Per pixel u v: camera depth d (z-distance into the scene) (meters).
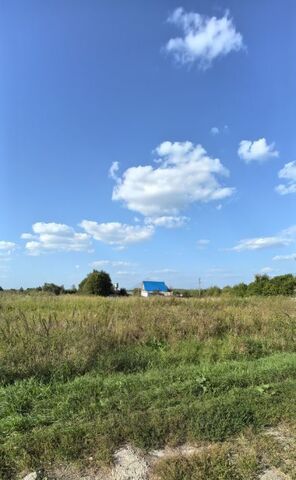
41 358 7.04
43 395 5.87
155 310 12.91
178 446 4.59
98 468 4.11
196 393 6.13
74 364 7.10
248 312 13.11
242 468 4.06
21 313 10.23
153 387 6.31
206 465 4.08
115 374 7.06
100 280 42.81
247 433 4.83
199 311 12.68
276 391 6.21
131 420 4.99
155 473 4.02
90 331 8.79
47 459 4.21
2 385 6.29
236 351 9.10
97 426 4.82
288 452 4.41
